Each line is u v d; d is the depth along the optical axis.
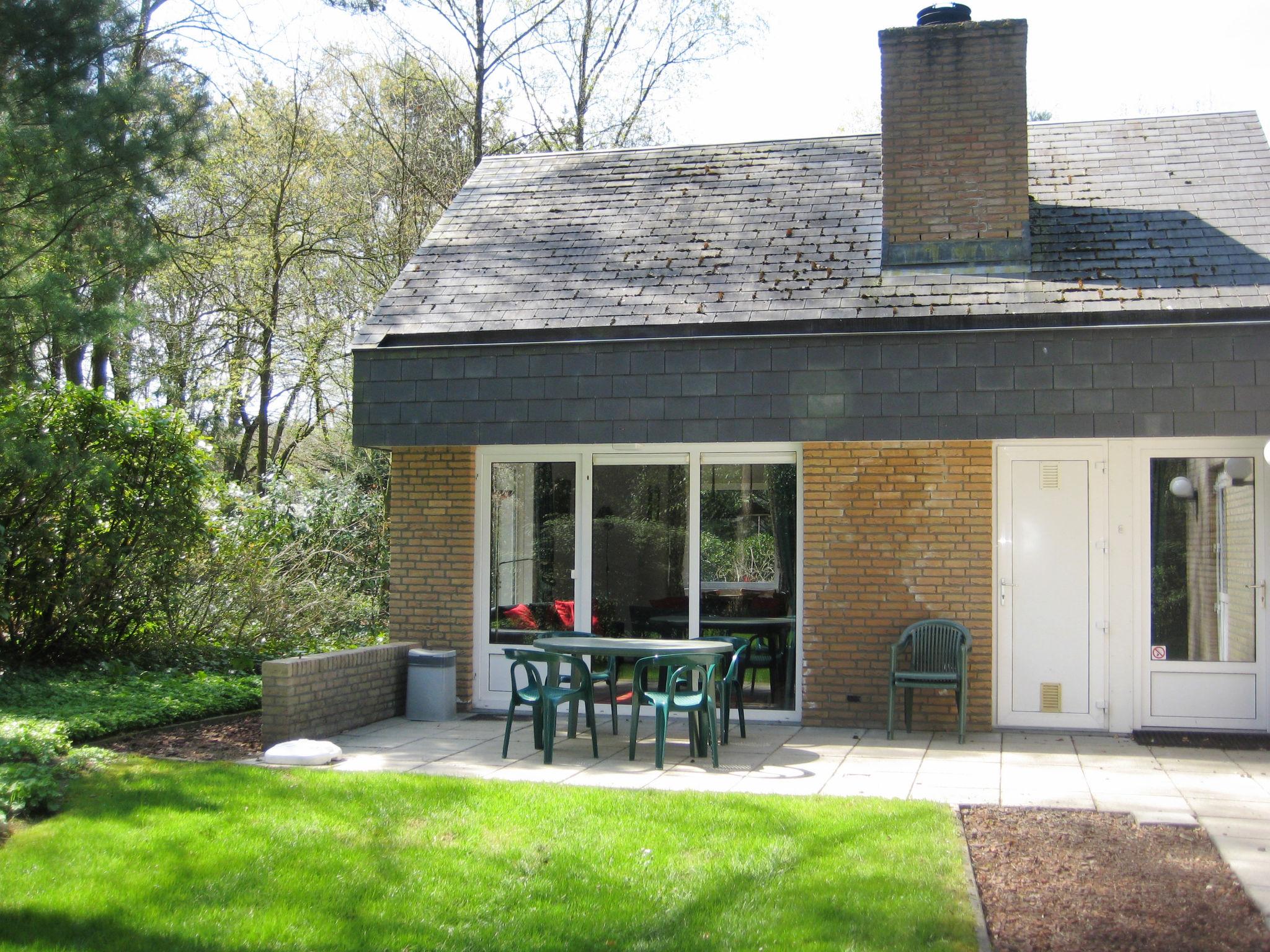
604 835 6.50
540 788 7.61
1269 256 9.93
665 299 10.76
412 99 25.09
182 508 13.10
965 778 8.16
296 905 5.52
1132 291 9.74
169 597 13.61
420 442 10.80
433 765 8.66
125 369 20.72
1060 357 9.45
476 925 5.28
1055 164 12.09
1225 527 10.02
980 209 10.64
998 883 5.77
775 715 10.73
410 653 10.93
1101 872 5.89
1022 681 10.27
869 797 7.41
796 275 10.78
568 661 9.85
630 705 11.17
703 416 10.15
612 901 5.53
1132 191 11.33
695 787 7.87
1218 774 8.31
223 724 10.68
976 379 9.60
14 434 10.94
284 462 28.42
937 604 10.22
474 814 6.95
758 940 5.02
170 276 22.16
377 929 5.24
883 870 5.85
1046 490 10.28
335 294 25.70
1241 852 6.20
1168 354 9.27
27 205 11.09
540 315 10.86
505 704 11.39
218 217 23.95
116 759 8.24
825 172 12.69
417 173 25.00
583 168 13.68
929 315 9.86
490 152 25.66
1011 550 10.33
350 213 24.97
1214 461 10.04
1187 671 10.02
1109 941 4.99
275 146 23.95
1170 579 10.09
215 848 6.29
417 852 6.26
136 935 5.19
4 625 12.27
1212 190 11.11
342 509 19.62
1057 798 7.51
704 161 13.38
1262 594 9.92
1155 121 12.58
